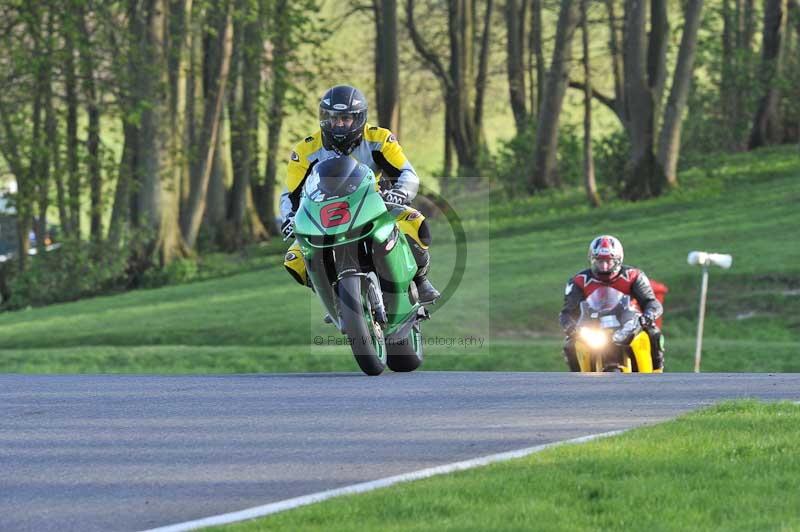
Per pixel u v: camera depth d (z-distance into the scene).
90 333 114.62
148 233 158.12
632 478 22.02
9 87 145.75
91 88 151.62
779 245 128.12
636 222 154.62
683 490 21.16
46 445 27.30
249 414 30.80
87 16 151.25
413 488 21.45
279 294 131.00
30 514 21.23
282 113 172.88
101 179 157.38
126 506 21.61
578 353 46.94
